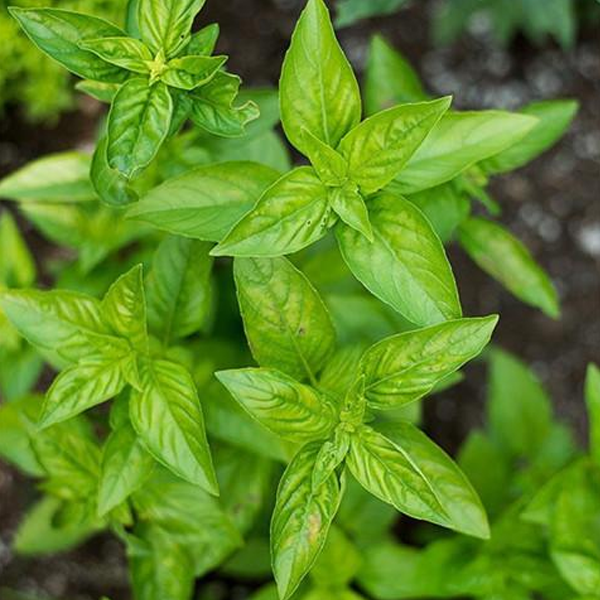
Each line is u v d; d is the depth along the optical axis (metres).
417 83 1.01
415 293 0.89
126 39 0.89
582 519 0.99
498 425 1.12
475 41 1.29
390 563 1.04
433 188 0.96
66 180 1.01
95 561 1.22
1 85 1.19
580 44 1.28
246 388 0.88
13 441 1.01
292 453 0.96
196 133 0.96
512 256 1.00
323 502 0.90
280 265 0.90
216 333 1.08
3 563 1.22
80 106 1.25
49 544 1.10
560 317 1.26
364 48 1.29
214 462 1.01
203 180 0.91
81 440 0.98
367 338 1.00
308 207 0.89
